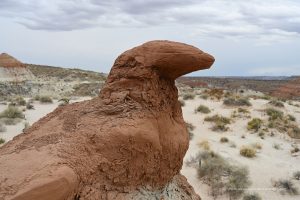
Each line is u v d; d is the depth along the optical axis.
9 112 22.50
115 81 6.07
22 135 6.01
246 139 21.64
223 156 17.80
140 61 5.88
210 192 13.86
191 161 16.56
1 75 51.28
